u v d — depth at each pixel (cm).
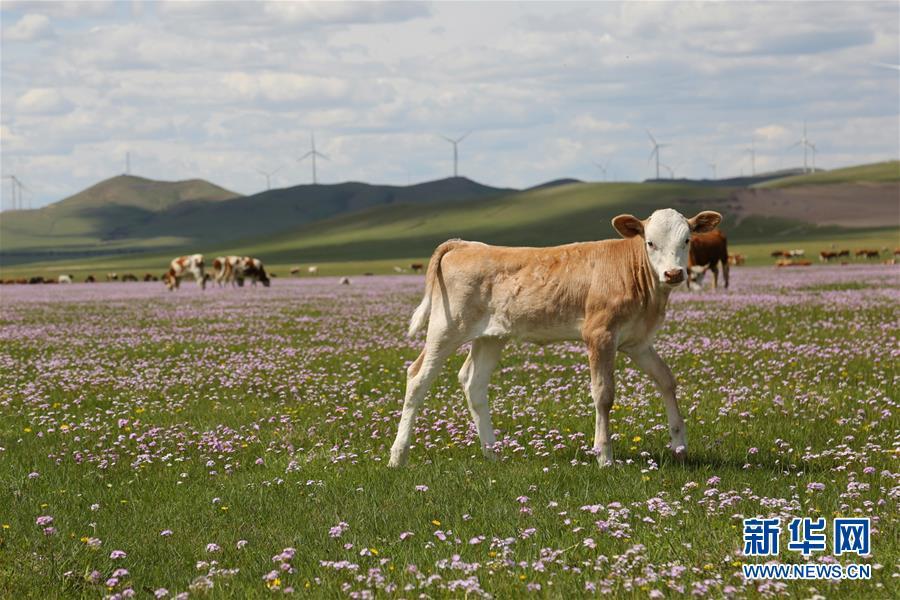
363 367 1720
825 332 1994
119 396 1440
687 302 2962
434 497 831
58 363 1820
